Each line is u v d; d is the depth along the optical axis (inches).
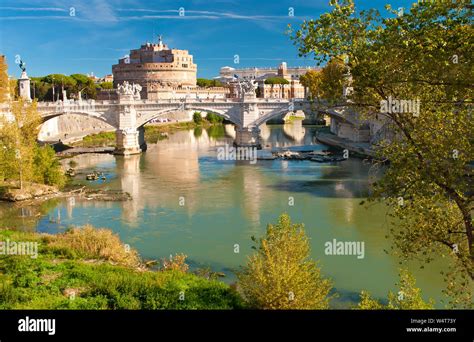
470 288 1230.9
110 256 1424.7
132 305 1008.9
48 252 1403.8
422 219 859.4
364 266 1461.6
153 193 2512.3
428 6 723.4
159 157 3878.0
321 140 4781.0
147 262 1487.5
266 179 2856.8
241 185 2691.9
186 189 2608.3
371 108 821.9
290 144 4648.1
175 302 1023.6
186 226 1925.4
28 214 2105.1
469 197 764.6
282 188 2588.6
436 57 712.4
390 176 788.6
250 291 1008.9
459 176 763.4
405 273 942.4
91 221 2003.0
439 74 727.7
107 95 7603.4
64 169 3277.6
